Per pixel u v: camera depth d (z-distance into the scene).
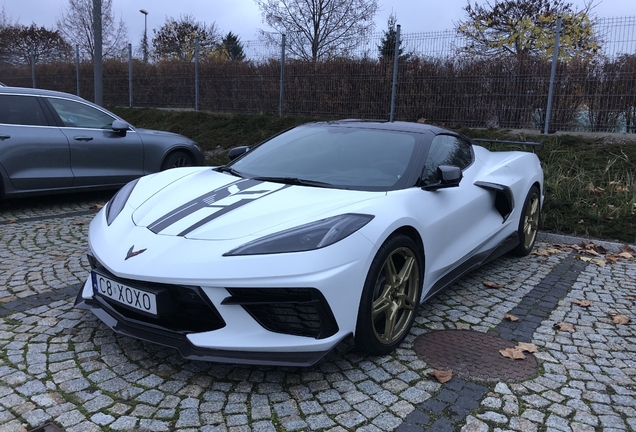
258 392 2.41
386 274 2.74
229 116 11.81
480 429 2.17
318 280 2.31
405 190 3.06
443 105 9.62
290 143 3.84
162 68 13.75
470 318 3.41
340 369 2.65
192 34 28.22
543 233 5.78
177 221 2.67
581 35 12.43
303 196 2.88
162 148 7.05
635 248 5.24
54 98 6.06
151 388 2.40
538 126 8.84
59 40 28.31
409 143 3.53
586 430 2.20
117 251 2.58
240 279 2.26
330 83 10.78
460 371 2.67
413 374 2.62
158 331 2.44
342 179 3.21
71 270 4.02
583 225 5.82
